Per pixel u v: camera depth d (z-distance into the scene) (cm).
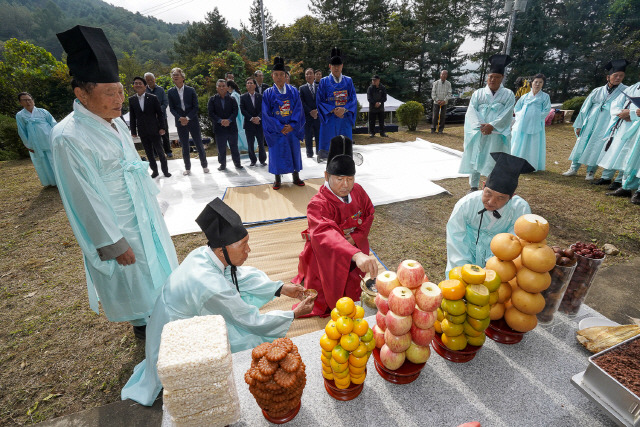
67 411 243
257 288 230
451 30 3719
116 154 250
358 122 1895
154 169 770
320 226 252
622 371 125
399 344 132
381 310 142
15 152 1137
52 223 581
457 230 259
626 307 341
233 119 805
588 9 3547
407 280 132
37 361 289
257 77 922
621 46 3353
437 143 1119
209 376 113
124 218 254
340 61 706
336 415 131
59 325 333
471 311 141
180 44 5447
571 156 755
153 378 223
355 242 294
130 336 315
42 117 736
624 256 431
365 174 768
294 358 121
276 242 474
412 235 494
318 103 743
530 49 3562
